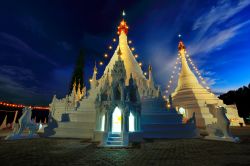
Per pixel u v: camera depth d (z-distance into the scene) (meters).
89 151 12.85
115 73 19.62
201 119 42.16
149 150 13.27
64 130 22.78
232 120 46.81
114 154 11.73
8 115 44.50
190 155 11.35
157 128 22.55
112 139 16.05
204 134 26.62
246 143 16.86
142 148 14.18
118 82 19.06
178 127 22.53
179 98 51.50
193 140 19.45
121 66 19.95
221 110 19.47
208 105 45.34
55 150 13.20
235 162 9.39
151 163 9.27
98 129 18.73
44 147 14.61
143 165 8.88
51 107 35.66
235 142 17.38
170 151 12.83
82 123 23.16
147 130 22.41
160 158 10.48
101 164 9.07
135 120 18.84
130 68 31.48
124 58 32.84
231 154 11.62
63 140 19.17
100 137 18.02
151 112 25.16
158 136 21.94
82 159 10.21
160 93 27.88
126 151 12.87
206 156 11.01
